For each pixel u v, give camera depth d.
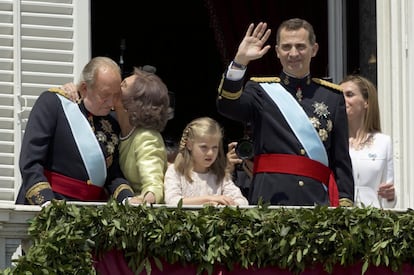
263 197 25.98
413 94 28.08
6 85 27.17
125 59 33.78
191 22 33.78
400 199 27.88
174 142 29.27
